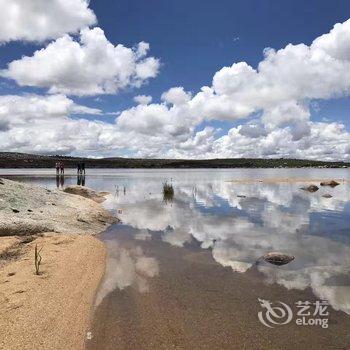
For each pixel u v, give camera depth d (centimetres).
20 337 716
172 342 729
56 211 1883
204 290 975
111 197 3219
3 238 1370
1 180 2148
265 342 729
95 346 712
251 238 1552
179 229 1752
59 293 926
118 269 1142
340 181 5822
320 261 1215
